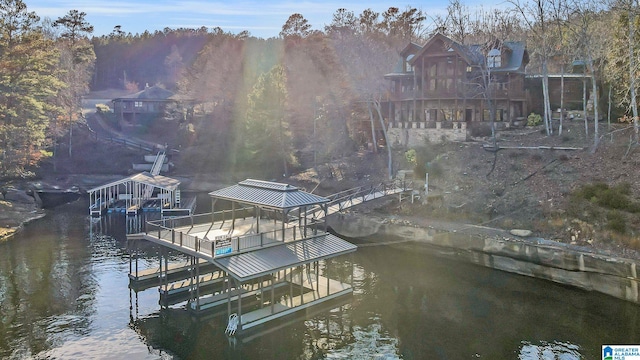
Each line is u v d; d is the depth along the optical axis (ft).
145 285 107.45
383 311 94.73
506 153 158.71
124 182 193.77
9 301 96.17
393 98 205.57
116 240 144.56
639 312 90.94
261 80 221.25
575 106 195.42
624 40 134.72
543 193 131.23
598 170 132.57
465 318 91.15
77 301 97.19
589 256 101.09
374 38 290.15
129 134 285.43
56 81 184.44
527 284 107.45
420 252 131.64
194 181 237.25
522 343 81.00
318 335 84.69
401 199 151.23
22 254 128.06
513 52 193.77
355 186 179.32
